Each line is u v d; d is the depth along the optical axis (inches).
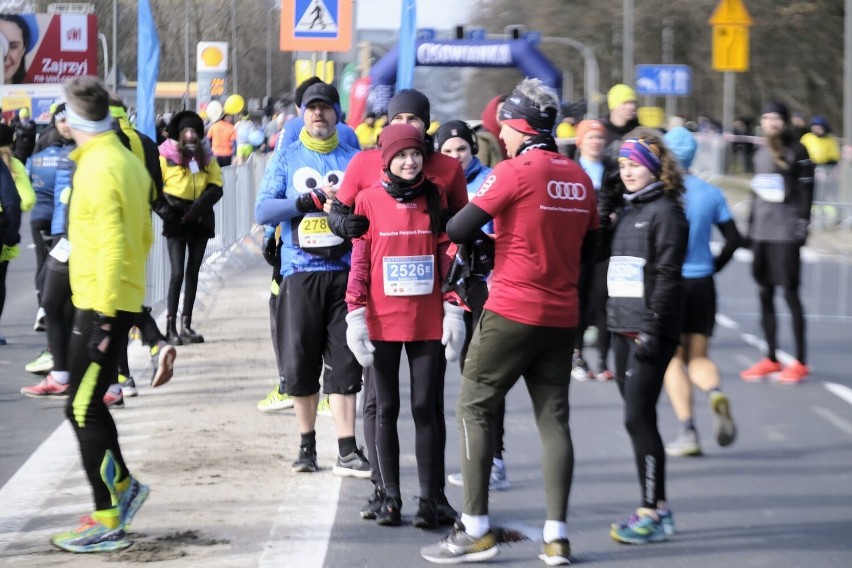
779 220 895.1
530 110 490.9
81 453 500.4
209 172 991.6
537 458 661.9
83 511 555.2
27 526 534.0
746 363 984.3
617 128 841.5
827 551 511.5
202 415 749.3
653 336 518.3
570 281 490.6
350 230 520.1
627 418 528.7
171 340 998.4
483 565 490.0
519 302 482.6
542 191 481.4
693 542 522.9
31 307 1242.6
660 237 520.4
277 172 609.3
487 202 480.7
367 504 551.8
